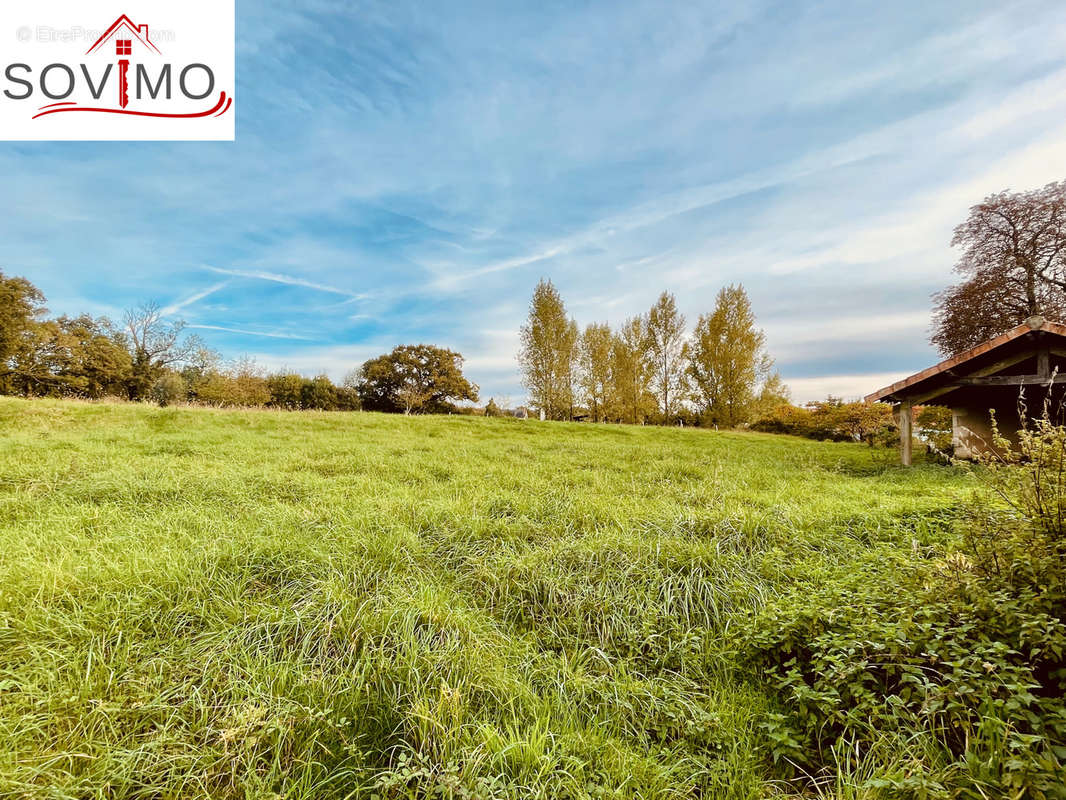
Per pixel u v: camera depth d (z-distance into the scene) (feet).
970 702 6.87
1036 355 29.25
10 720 6.64
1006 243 62.44
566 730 7.71
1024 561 7.82
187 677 8.11
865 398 34.91
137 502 17.07
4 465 20.85
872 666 7.71
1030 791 5.26
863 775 6.55
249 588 11.14
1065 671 6.52
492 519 16.52
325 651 8.86
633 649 10.19
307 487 19.80
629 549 13.58
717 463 31.99
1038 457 8.86
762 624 9.71
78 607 9.51
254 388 96.53
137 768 6.31
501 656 9.39
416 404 119.03
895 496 20.49
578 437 55.31
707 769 7.07
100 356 95.45
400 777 6.14
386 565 12.54
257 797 5.94
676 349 103.24
